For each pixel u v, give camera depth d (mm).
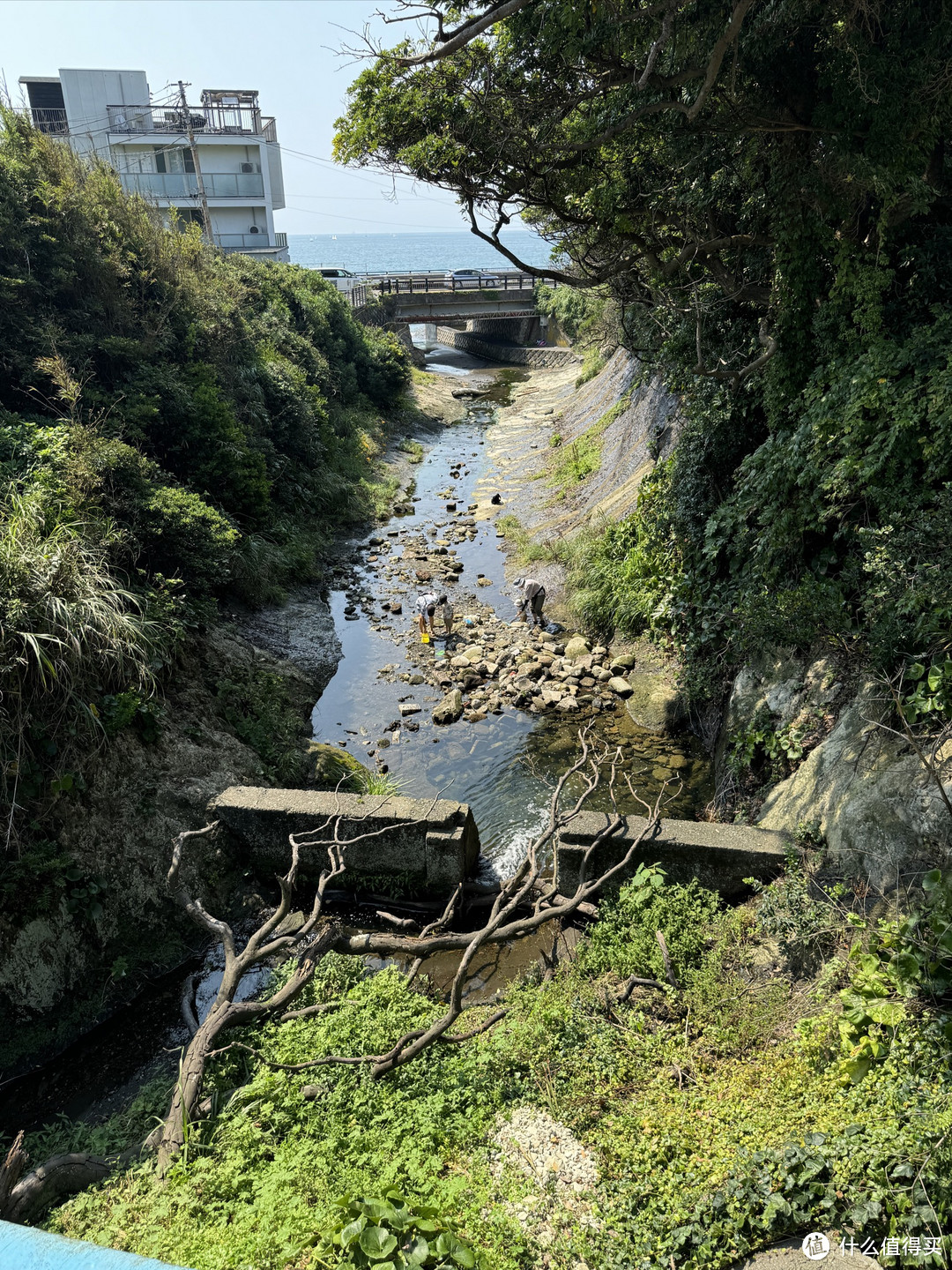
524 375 34250
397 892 7008
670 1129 4121
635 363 18812
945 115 6637
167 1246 3605
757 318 9320
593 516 14898
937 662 5289
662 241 9383
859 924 4773
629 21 6367
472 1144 4246
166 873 6719
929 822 4883
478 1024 5367
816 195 6973
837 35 6371
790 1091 4199
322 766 8766
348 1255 3109
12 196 10398
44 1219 3967
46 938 5832
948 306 6547
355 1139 4230
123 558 8617
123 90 30688
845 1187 3490
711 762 8766
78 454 8398
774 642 6855
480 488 19703
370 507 17766
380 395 24703
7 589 6168
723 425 9570
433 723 10086
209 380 12648
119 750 6980
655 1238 3562
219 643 9633
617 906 6059
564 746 9430
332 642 11953
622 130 7305
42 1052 5562
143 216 13438
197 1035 4926
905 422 5895
